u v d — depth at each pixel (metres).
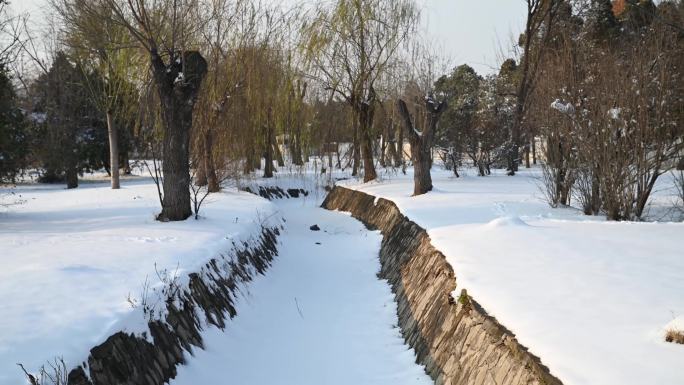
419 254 9.33
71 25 20.64
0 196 20.97
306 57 24.14
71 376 4.07
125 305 5.40
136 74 19.52
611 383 3.50
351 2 23.45
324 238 15.16
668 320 4.50
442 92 24.42
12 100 17.20
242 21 19.33
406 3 23.92
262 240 11.82
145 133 19.34
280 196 25.17
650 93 10.71
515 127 26.27
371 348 7.11
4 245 8.58
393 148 32.78
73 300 5.51
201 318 6.64
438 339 6.21
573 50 12.70
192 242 8.98
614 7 28.84
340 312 8.62
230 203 15.48
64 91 29.05
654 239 7.94
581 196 12.48
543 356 4.10
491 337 4.93
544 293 5.46
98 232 10.05
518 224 9.25
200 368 5.82
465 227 9.73
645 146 10.69
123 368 4.66
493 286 5.83
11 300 5.48
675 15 15.85
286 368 6.49
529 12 27.17
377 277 10.80
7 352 4.20
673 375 3.52
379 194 18.08
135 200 17.23
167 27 13.95
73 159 29.00
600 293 5.35
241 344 6.93
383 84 24.86
